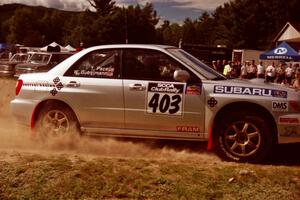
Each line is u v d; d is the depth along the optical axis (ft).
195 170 19.29
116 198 17.30
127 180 18.25
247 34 268.62
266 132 21.52
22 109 25.23
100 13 308.40
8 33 463.83
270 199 17.03
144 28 280.92
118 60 24.03
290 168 20.30
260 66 82.64
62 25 421.18
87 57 24.68
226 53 126.82
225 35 282.56
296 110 21.58
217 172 19.10
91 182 18.10
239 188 17.72
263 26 267.59
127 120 23.50
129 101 23.36
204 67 23.94
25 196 17.43
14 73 79.15
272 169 19.84
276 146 24.84
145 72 23.52
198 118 22.52
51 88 24.61
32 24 409.49
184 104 22.61
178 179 18.38
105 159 20.90
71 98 24.21
